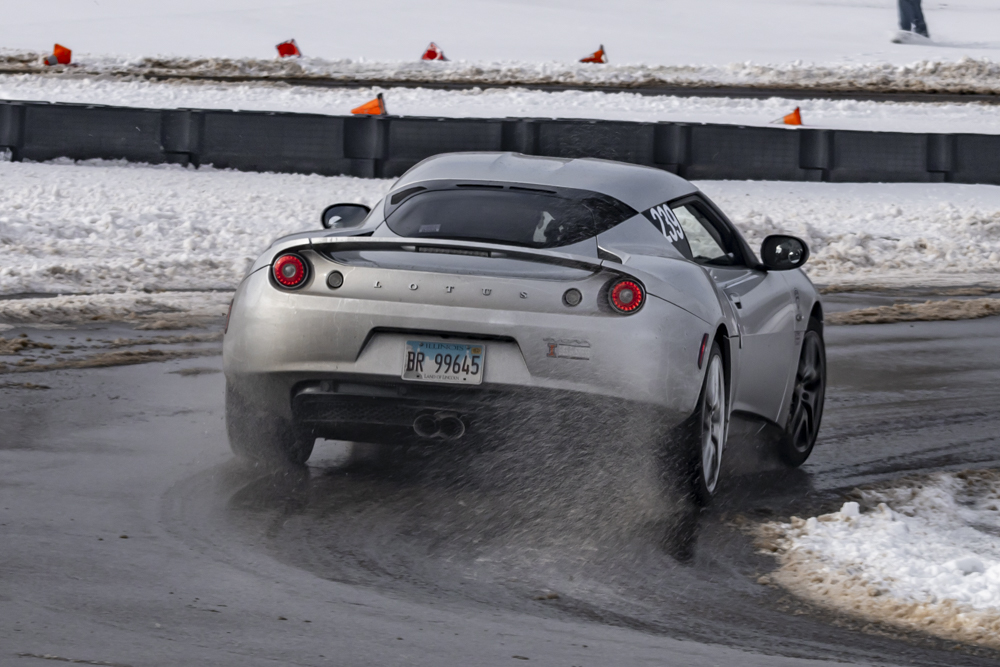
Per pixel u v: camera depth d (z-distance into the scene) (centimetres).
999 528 1277
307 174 4816
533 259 1175
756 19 12700
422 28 11419
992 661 876
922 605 989
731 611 954
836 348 2541
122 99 6581
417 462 1365
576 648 813
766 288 1469
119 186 4434
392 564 1003
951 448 1683
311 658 745
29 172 4575
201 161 4850
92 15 12056
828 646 885
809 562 1096
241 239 3812
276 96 6781
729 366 1298
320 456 1382
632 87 7806
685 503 1239
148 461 1323
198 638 771
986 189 5338
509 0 13400
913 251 4422
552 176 1345
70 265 3166
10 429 1445
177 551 993
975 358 2467
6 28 10688
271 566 970
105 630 775
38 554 952
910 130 6531
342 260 1202
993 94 8112
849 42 11281
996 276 4112
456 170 1356
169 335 2292
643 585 1001
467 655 775
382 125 4772
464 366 1157
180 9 12588
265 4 13000
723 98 7194
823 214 4759
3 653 712
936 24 12988
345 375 1176
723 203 4709
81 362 1930
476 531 1116
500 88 7356
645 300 1159
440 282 1162
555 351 1141
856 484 1452
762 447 1567
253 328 1205
